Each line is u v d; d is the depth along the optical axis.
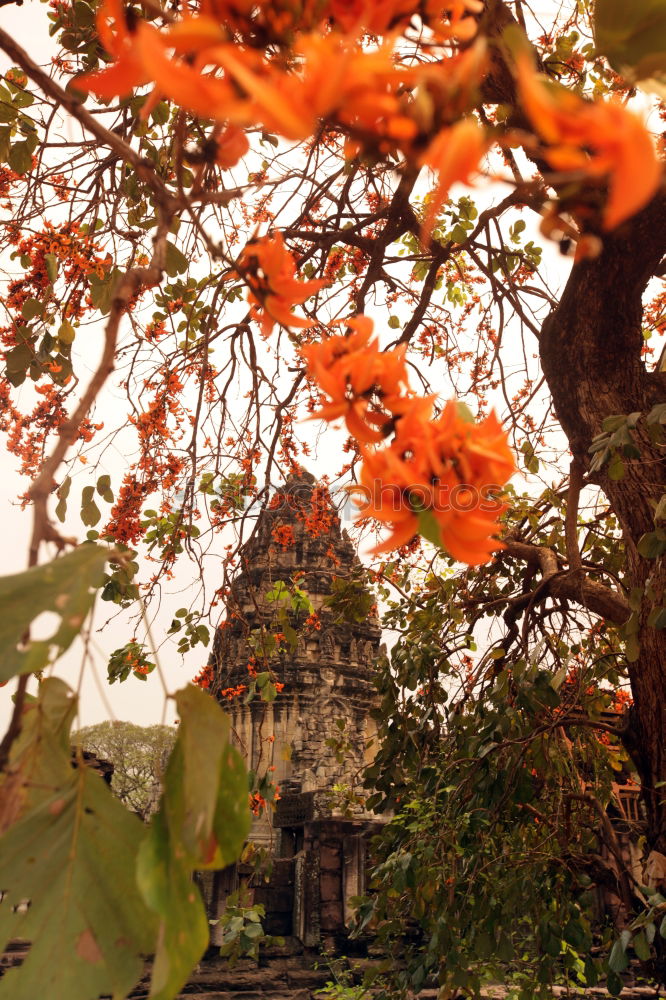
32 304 2.96
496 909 4.45
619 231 3.51
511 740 4.73
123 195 3.59
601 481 4.37
